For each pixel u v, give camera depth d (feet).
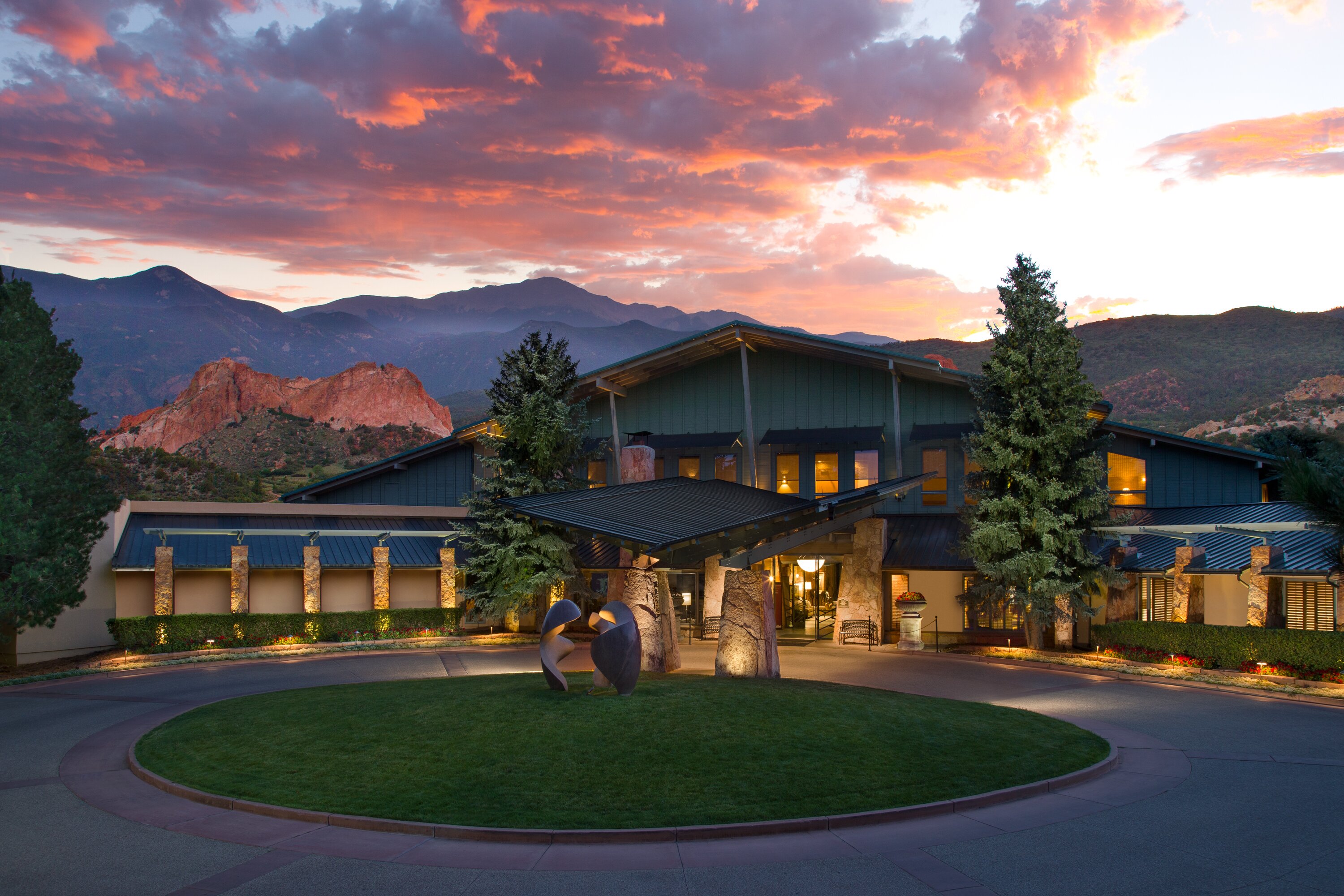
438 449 145.18
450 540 126.62
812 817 40.40
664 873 34.60
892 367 120.47
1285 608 93.15
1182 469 114.62
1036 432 101.65
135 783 48.98
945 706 64.44
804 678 87.71
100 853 37.32
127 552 106.73
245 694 78.18
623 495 86.53
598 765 46.78
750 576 79.20
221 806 43.80
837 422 130.72
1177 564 94.48
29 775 51.29
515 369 120.26
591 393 138.10
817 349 124.36
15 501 88.58
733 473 134.41
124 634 100.58
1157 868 34.88
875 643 113.91
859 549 116.37
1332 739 59.11
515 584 114.01
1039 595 98.73
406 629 116.67
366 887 33.32
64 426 97.55
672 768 46.32
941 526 121.80
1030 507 100.99
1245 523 93.91
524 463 119.03
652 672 79.77
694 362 137.18
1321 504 36.70
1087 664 94.27
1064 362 100.83
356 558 118.11
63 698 77.77
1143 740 58.65
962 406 123.75
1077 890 32.71
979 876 34.17
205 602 110.83
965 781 46.01
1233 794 45.62
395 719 56.75
